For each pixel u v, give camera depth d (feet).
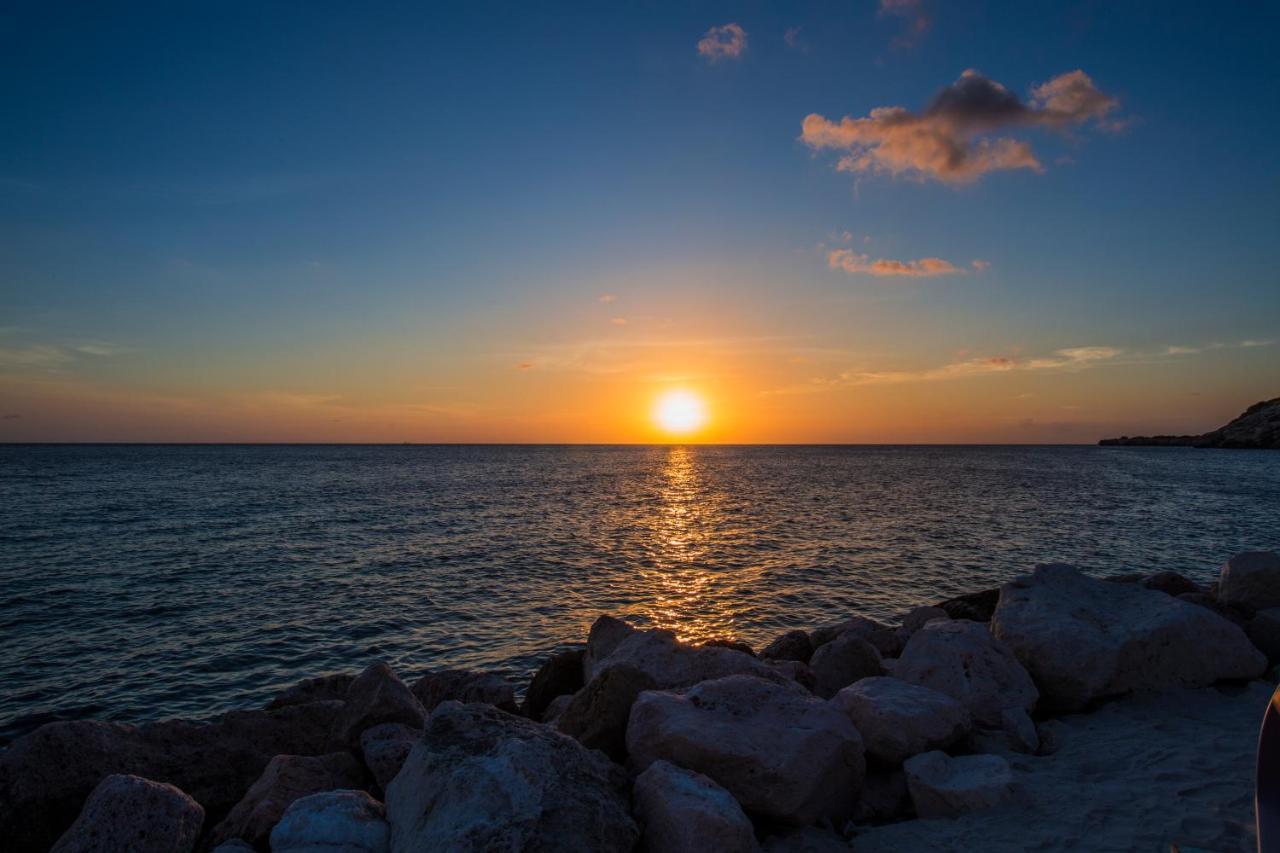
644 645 28.35
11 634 59.11
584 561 91.56
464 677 32.48
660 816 16.29
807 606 67.77
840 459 531.50
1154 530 116.37
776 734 19.40
